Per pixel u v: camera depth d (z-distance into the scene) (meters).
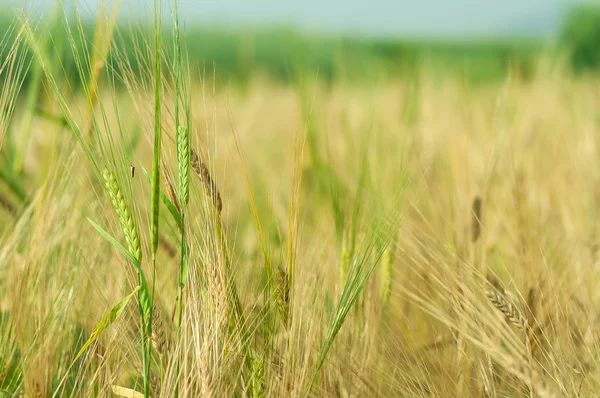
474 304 1.13
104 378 1.10
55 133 1.28
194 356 1.03
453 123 1.93
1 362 1.11
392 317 1.24
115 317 1.02
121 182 1.00
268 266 1.07
